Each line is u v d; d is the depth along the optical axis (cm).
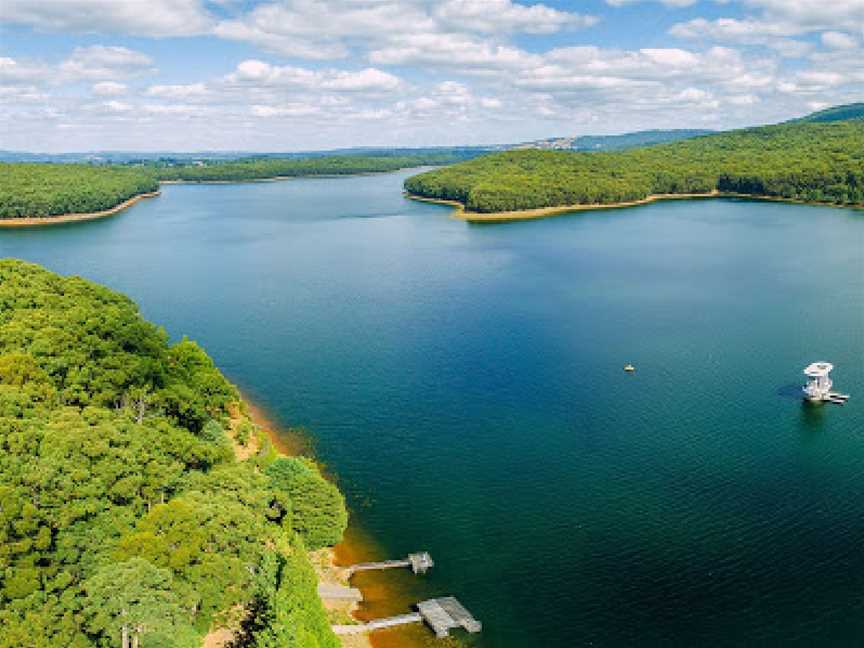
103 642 7325
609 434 15600
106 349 12200
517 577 11106
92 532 8206
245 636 8588
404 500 13188
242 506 9388
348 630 9731
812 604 10412
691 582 10931
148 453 9712
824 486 13412
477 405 17162
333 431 15900
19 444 8619
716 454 14650
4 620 6900
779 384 18100
